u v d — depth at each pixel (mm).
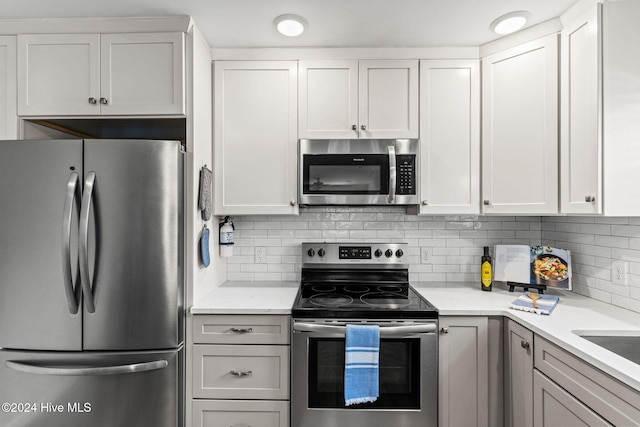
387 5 1650
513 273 2061
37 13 1703
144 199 1570
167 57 1759
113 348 1558
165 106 1757
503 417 1698
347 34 1914
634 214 1452
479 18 1754
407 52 2047
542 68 1782
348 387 1626
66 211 1479
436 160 2037
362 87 2051
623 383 1023
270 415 1721
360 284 2254
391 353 1697
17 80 1766
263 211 2059
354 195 2023
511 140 1892
